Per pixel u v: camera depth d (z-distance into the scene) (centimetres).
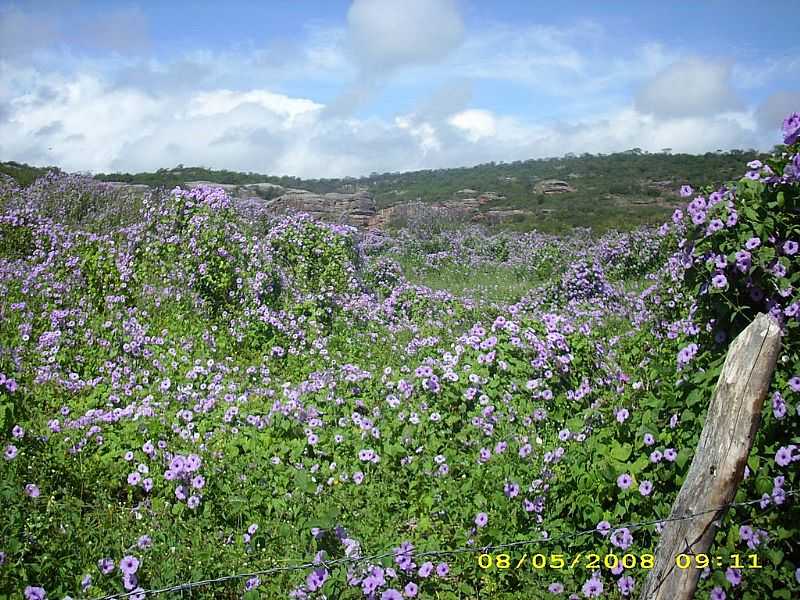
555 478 474
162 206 1270
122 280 1009
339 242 1366
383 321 1097
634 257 1573
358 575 397
